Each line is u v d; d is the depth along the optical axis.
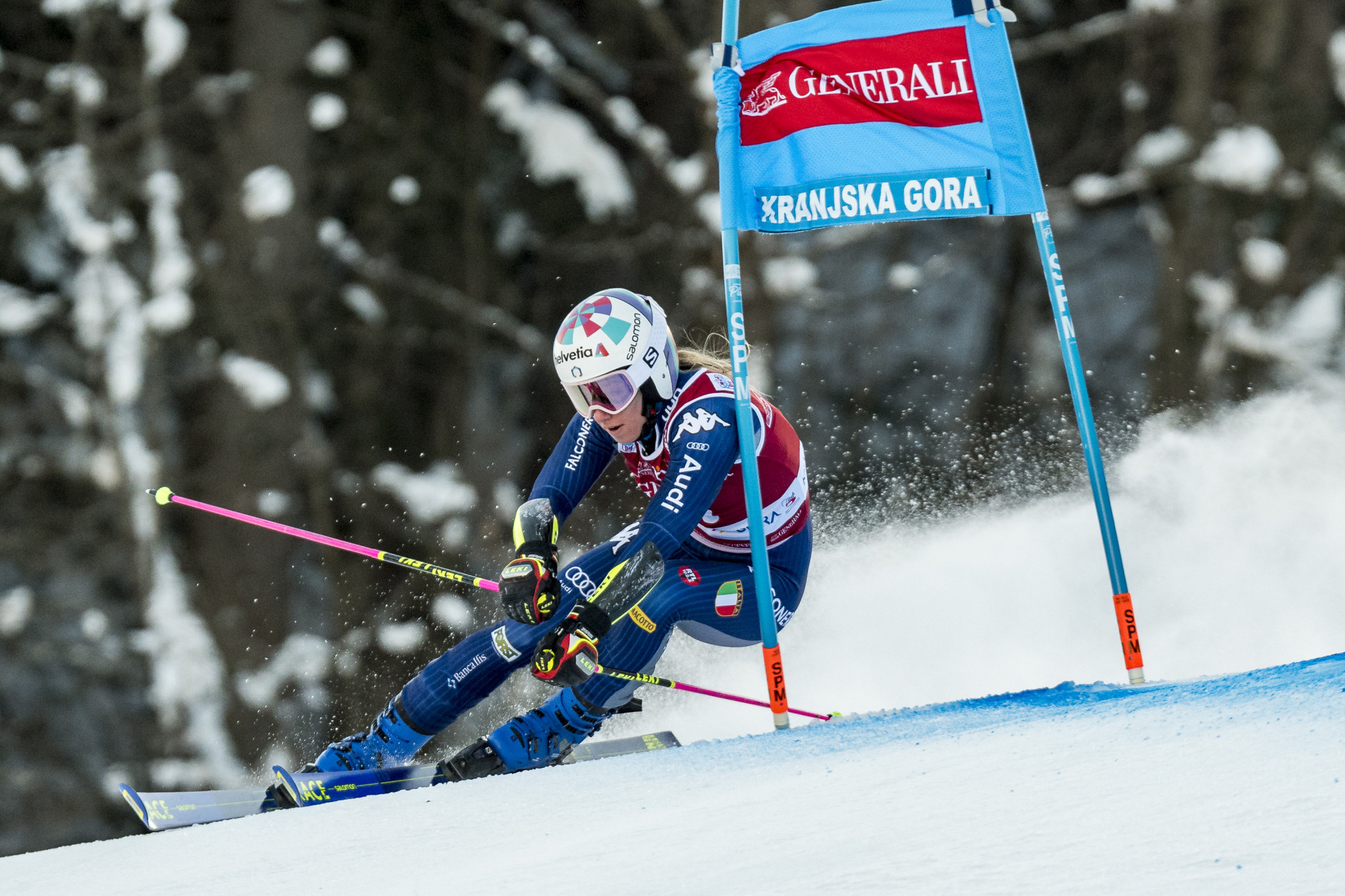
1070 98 42.59
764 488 11.65
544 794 7.78
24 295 36.19
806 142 11.85
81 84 35.31
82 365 36.84
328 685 34.00
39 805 36.16
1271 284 35.31
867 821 5.63
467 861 6.12
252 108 35.34
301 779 10.48
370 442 36.94
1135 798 5.29
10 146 35.91
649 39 41.97
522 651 11.37
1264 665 19.52
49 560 37.47
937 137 11.65
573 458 11.88
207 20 36.34
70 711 36.59
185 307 33.66
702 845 5.68
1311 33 35.91
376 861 6.41
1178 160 37.16
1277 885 4.07
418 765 11.51
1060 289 11.69
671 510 10.47
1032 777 6.01
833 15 11.88
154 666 33.16
